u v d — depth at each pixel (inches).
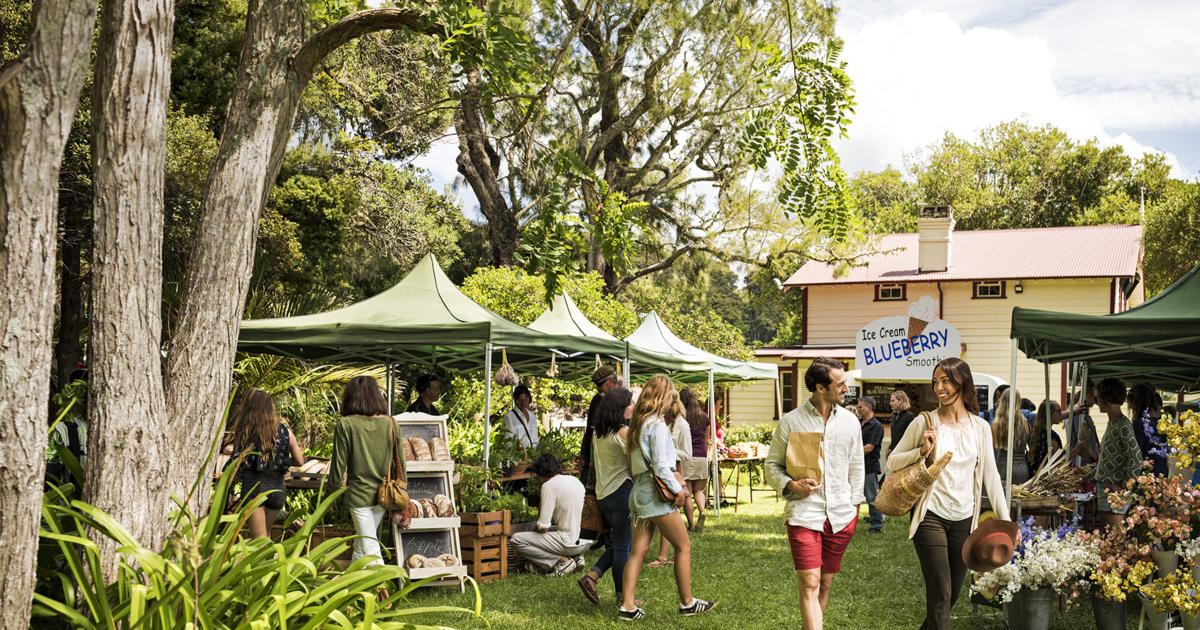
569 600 271.4
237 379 481.7
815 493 201.6
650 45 758.5
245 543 157.1
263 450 252.1
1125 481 269.3
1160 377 423.2
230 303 162.7
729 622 246.4
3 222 112.3
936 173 1734.7
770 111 250.2
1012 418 264.4
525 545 313.3
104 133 141.0
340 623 137.2
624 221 212.7
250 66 170.7
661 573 315.3
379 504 254.8
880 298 997.2
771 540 397.4
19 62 112.5
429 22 177.6
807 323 1023.0
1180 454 204.2
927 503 195.3
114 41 141.1
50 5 113.3
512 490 382.9
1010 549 192.2
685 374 573.6
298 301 554.6
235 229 163.8
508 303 681.6
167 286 522.9
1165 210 1332.4
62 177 579.2
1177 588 197.8
